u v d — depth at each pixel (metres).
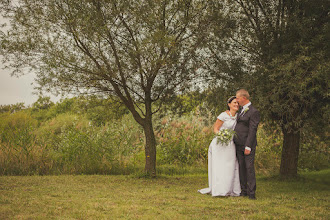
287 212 4.08
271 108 6.23
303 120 6.60
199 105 7.95
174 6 6.82
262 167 9.82
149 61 6.50
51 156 8.80
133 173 8.27
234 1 7.00
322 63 5.50
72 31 6.52
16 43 6.55
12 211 3.73
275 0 6.80
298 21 6.15
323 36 5.98
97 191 5.52
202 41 6.88
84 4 6.40
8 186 5.68
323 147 7.84
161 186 6.42
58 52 6.64
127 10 6.45
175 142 10.70
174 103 7.84
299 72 5.53
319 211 4.24
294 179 7.40
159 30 6.32
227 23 6.90
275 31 6.67
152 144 7.70
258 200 4.96
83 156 8.76
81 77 6.83
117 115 8.55
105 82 7.31
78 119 13.08
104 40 6.66
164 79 7.23
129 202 4.54
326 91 5.80
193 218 3.67
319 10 6.35
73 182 6.55
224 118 5.52
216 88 7.13
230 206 4.43
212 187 5.36
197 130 11.01
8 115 13.91
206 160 10.18
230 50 7.11
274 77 6.09
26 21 6.60
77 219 3.50
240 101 5.41
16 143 8.18
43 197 4.67
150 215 3.76
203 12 6.94
